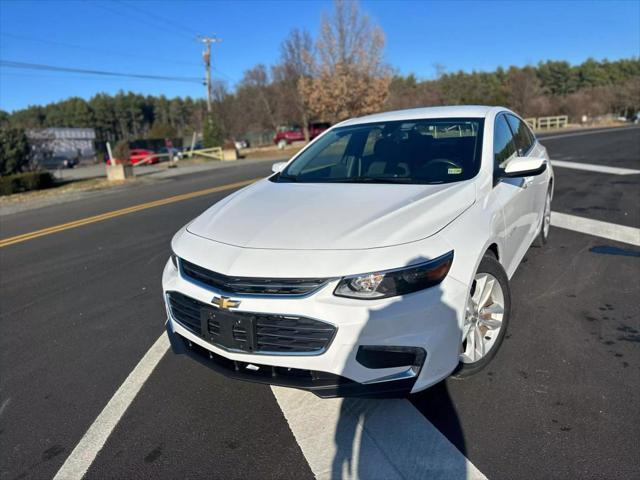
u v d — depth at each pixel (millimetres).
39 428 2768
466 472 2193
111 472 2375
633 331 3367
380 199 2873
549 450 2291
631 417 2479
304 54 33531
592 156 13828
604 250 5117
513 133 4301
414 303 2287
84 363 3504
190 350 2754
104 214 9969
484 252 2732
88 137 60562
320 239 2447
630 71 99688
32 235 8328
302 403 2809
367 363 2283
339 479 2207
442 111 3994
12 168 18359
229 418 2725
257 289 2340
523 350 3188
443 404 2682
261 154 34312
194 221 3139
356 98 31547
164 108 128875
